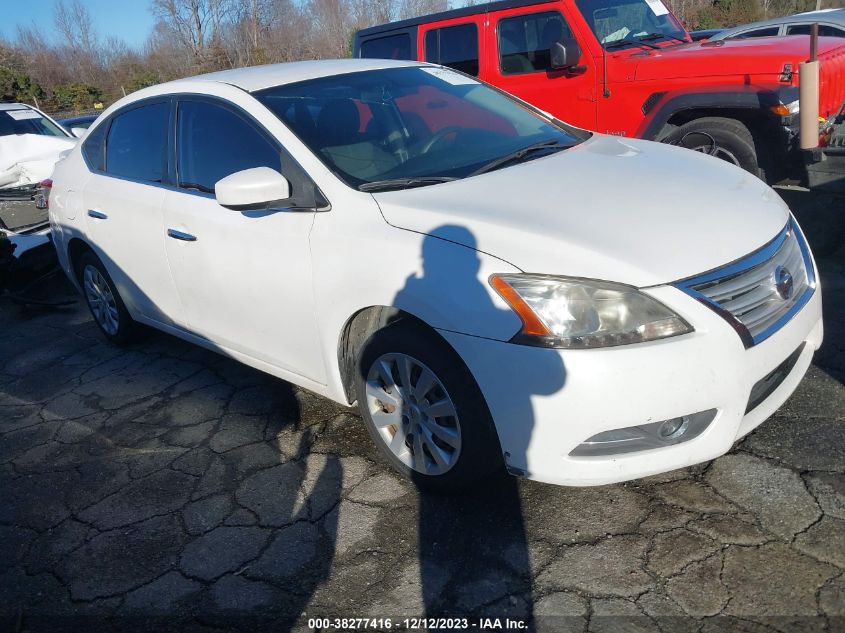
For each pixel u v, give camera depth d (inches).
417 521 110.7
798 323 104.9
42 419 159.5
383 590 98.4
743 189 115.6
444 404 107.3
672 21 272.2
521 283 95.5
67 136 361.7
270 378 165.5
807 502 104.0
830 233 210.2
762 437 119.6
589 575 96.4
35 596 105.4
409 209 109.7
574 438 94.4
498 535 105.7
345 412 144.8
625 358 91.3
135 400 162.9
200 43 1455.5
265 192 116.6
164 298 158.9
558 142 142.6
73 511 124.3
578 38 241.1
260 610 97.8
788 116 201.9
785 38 231.3
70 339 209.5
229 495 123.2
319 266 117.6
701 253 96.5
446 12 276.8
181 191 147.6
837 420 121.6
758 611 87.7
